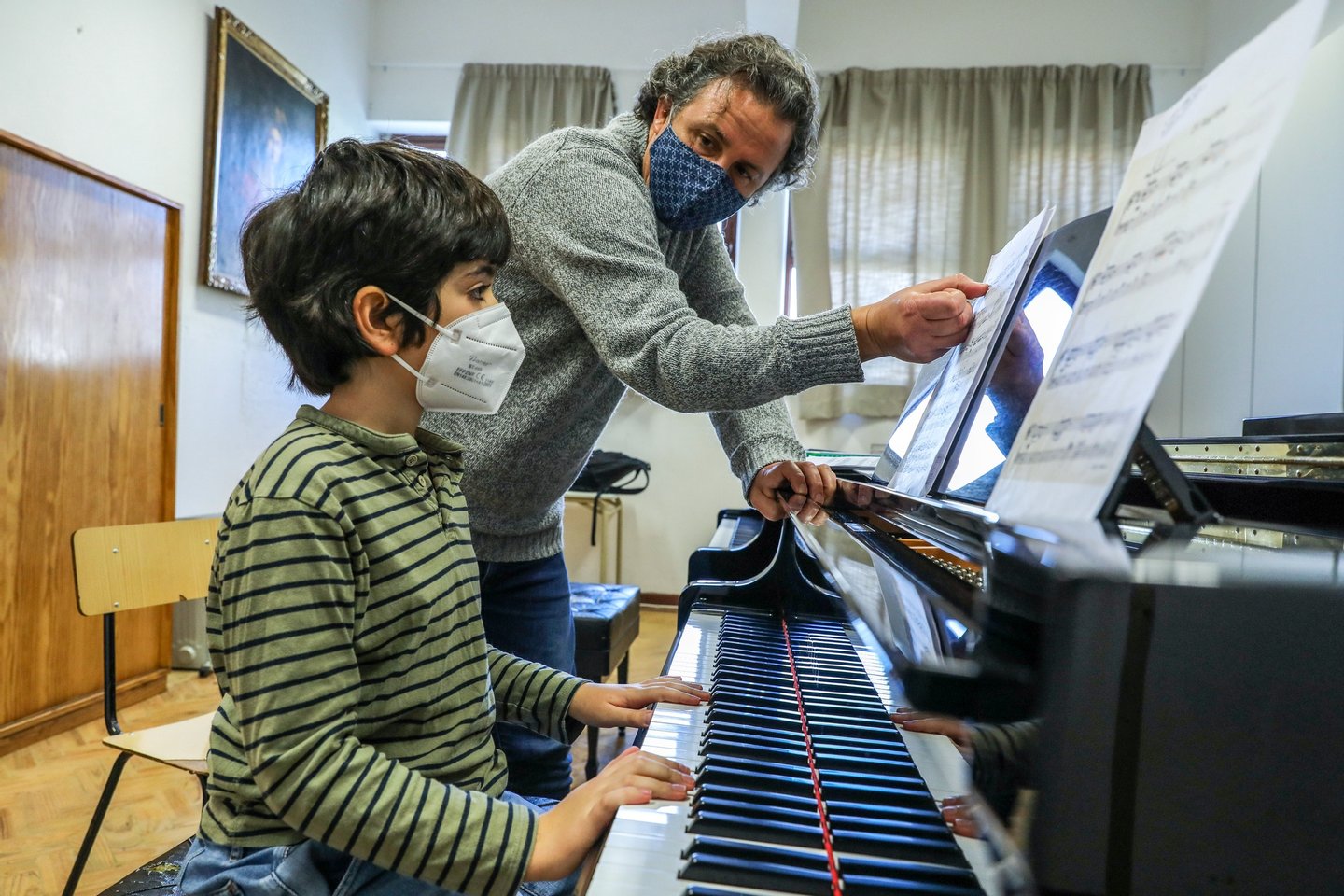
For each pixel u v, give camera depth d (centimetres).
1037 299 71
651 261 106
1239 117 43
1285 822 37
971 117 461
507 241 91
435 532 84
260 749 67
